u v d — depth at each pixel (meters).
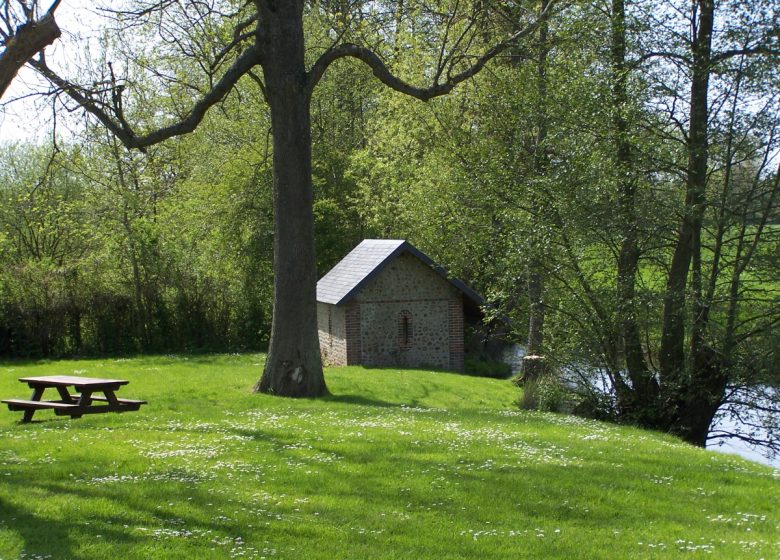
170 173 39.38
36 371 27.72
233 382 24.14
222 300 36.94
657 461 12.78
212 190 40.12
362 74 43.09
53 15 10.69
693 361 19.52
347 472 11.20
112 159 33.12
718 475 11.81
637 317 19.08
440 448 13.08
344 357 31.48
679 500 10.20
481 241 24.16
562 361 20.86
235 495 9.80
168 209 38.19
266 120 40.12
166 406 18.56
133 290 35.69
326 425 15.45
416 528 8.66
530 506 9.67
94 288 34.66
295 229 20.69
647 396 20.05
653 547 8.07
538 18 21.67
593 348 20.11
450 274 29.66
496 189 22.53
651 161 18.97
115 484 10.28
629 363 20.11
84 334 34.53
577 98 19.12
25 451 12.59
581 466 12.04
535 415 18.73
